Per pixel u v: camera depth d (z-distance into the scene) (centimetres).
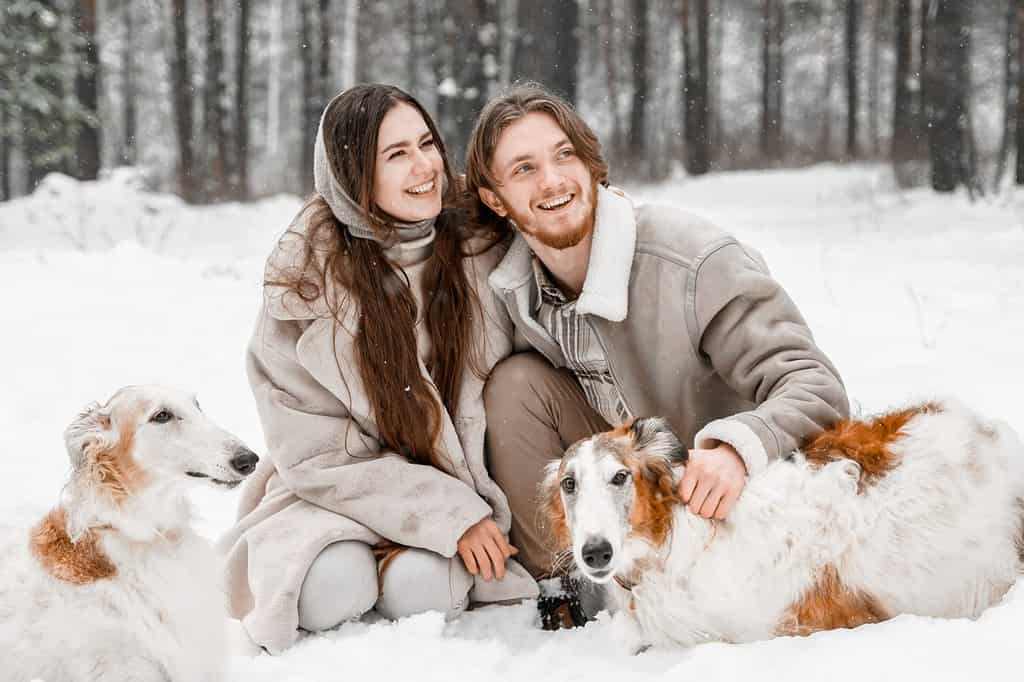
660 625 357
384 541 413
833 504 343
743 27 4009
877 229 1656
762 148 3597
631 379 406
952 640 293
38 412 708
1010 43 2773
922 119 2398
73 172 2397
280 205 2195
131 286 1168
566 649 371
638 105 3119
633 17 3275
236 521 472
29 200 2033
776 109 3622
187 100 2870
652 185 2706
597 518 338
